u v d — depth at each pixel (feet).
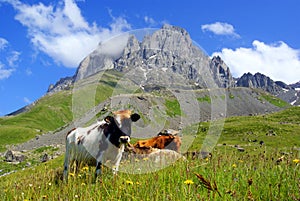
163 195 22.24
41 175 37.76
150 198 22.70
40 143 544.62
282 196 21.45
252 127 369.09
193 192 21.79
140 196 24.26
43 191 30.40
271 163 31.30
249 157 36.50
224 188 23.44
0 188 33.32
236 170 30.58
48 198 27.30
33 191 29.22
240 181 25.79
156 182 26.43
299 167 27.25
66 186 30.68
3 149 532.32
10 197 30.30
